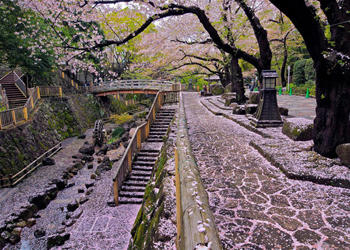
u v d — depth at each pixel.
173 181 3.79
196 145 5.66
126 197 8.45
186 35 15.16
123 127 23.59
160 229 2.60
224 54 14.89
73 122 20.75
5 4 15.67
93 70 19.44
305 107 11.08
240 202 2.90
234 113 9.87
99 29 22.83
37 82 20.09
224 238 2.20
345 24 3.37
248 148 5.23
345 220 2.45
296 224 2.41
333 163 3.76
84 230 6.75
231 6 10.74
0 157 10.34
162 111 14.91
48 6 9.44
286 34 18.55
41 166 12.54
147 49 17.66
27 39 16.77
